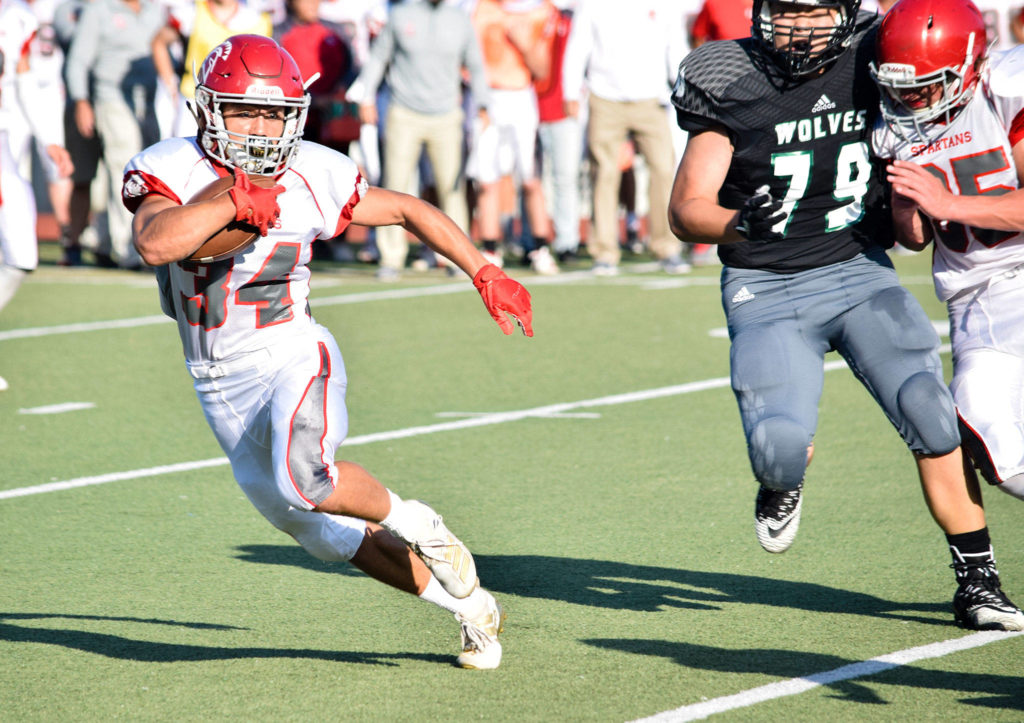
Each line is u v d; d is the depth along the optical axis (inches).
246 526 693.9
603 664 492.4
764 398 517.3
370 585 602.9
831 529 669.3
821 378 532.7
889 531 664.4
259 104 442.6
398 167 1528.1
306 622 550.3
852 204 528.7
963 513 523.5
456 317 1352.1
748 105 516.7
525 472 785.6
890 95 503.8
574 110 1646.2
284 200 461.4
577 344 1200.2
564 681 474.9
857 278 531.2
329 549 484.7
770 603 563.5
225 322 462.9
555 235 1937.7
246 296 462.3
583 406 958.4
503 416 931.3
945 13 487.5
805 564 616.7
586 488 749.9
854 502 714.8
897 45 490.6
